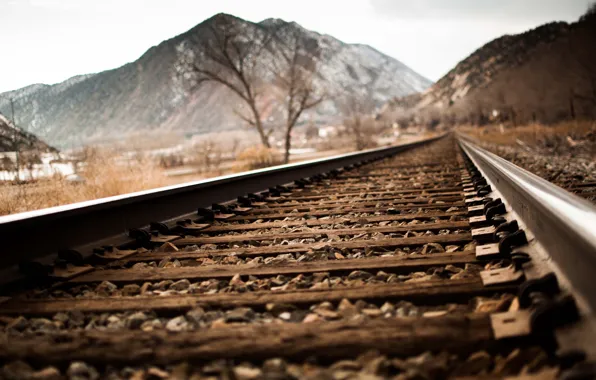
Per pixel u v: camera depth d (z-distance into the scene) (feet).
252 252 13.47
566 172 34.81
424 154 70.23
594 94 215.92
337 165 46.65
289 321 8.13
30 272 11.30
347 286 9.13
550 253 8.79
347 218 18.89
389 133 495.41
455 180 31.81
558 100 250.98
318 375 5.70
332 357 6.41
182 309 8.69
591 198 21.62
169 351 6.64
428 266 10.82
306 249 13.41
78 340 7.13
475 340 6.42
